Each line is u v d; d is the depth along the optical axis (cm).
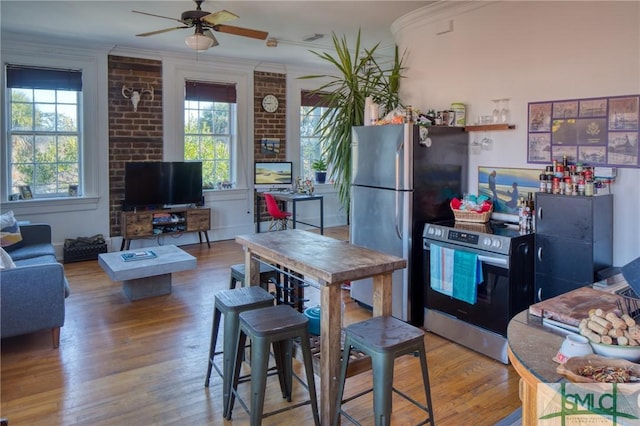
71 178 600
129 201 608
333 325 226
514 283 307
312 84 776
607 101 307
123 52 609
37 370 299
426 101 440
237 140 715
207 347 336
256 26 498
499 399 267
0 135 543
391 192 375
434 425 239
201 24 391
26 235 469
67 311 406
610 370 125
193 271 538
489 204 364
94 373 295
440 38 422
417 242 372
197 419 246
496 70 374
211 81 681
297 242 286
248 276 302
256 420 217
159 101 644
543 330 161
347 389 279
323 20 474
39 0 419
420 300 379
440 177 381
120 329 368
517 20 357
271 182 731
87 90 591
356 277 225
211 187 704
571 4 323
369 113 413
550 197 308
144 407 257
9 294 310
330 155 467
